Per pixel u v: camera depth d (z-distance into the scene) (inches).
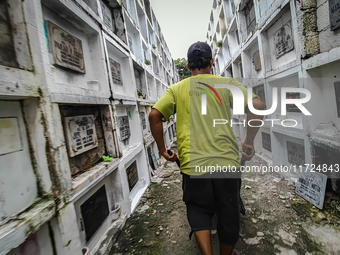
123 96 113.1
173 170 161.5
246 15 187.3
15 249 42.6
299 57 90.7
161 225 81.9
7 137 44.9
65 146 59.2
